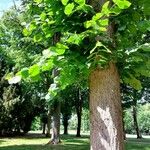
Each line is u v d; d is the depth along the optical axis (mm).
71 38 3545
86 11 3676
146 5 4090
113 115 3709
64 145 21500
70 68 3824
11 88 29047
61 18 4066
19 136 32062
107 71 3787
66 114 46156
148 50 3754
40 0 4168
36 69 3758
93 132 3742
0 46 29516
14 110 29562
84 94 37094
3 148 19516
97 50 3697
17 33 25672
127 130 80250
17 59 25156
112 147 3635
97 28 3447
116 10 3314
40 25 4328
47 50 3635
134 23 4160
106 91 3756
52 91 4188
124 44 4316
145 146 21531
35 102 31609
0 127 29953
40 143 23312
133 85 4309
